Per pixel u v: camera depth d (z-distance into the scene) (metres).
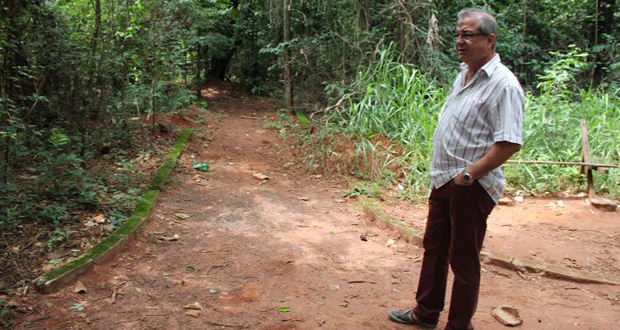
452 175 2.49
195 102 10.01
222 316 2.84
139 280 3.21
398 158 5.65
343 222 4.48
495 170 2.43
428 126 5.85
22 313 2.72
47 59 5.29
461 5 8.44
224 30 11.87
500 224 4.59
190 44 9.61
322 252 3.81
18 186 4.20
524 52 9.82
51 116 5.79
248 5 10.59
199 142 7.01
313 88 9.15
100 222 3.89
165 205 4.56
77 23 5.88
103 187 4.48
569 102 8.15
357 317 2.92
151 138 6.65
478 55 2.37
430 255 2.74
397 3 7.16
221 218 4.39
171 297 3.03
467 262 2.51
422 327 2.83
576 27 11.08
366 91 6.84
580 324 2.93
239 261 3.57
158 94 6.87
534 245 4.12
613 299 3.27
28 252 3.35
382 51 7.04
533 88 9.76
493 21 2.33
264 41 11.23
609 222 4.71
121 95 6.46
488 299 3.21
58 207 3.82
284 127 8.20
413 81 6.89
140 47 6.31
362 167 5.84
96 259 3.25
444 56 7.35
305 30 9.25
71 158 4.24
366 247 3.96
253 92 12.44
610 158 5.99
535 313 3.04
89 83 5.56
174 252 3.65
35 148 5.07
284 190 5.31
